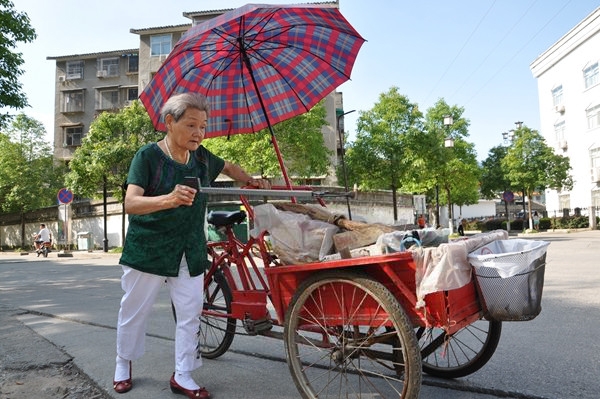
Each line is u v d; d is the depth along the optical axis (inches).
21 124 1219.9
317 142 767.7
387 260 80.6
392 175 800.3
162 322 184.5
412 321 83.7
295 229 95.3
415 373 78.6
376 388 96.7
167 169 103.1
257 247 115.2
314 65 137.9
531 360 123.3
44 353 143.4
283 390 108.4
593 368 115.2
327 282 90.1
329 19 119.1
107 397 107.7
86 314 207.6
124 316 108.0
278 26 123.0
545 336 146.3
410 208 1064.8
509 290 82.5
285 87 141.9
